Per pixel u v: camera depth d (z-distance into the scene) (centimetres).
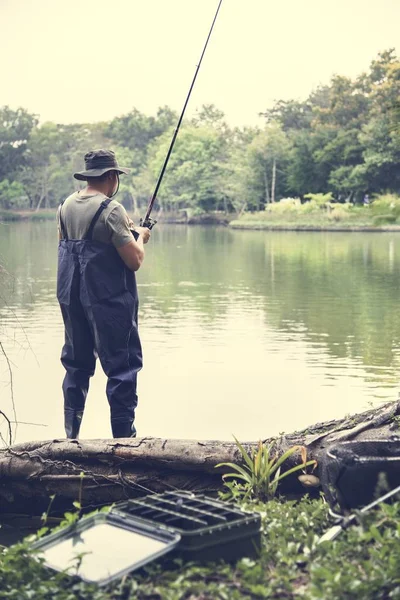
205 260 2578
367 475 344
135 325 508
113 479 441
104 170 505
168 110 12225
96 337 499
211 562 301
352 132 6662
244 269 2211
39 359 912
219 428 631
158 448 442
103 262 495
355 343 1009
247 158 8025
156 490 443
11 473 442
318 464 436
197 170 8712
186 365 881
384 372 833
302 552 328
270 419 656
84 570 291
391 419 464
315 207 6284
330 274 2041
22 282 1828
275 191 7969
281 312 1321
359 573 290
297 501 430
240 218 7338
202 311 1338
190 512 319
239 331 1116
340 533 334
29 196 10762
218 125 11375
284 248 3306
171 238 4325
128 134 11856
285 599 286
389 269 2191
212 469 440
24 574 298
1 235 4566
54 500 445
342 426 464
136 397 506
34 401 717
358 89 7438
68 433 512
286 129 10038
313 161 6962
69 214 503
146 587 287
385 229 5178
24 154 10769
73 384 513
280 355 934
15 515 452
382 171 6172
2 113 10800
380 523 325
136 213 9950
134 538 306
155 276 2002
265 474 423
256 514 317
